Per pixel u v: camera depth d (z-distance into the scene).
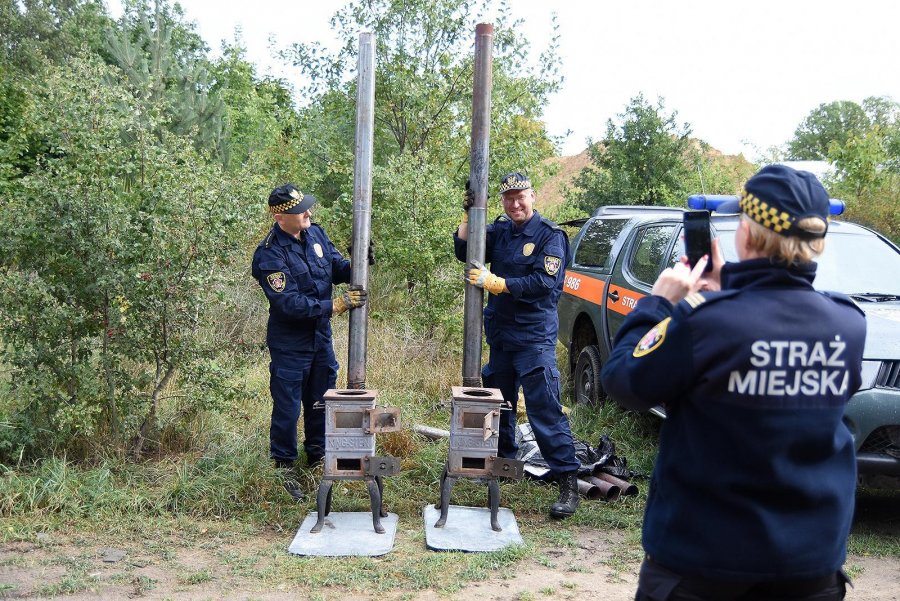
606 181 14.20
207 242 4.98
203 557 3.95
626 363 1.86
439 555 3.97
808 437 1.75
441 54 10.05
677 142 14.14
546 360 4.70
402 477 5.12
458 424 4.28
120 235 4.90
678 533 1.82
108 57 14.07
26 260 5.00
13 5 24.75
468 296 4.50
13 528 4.07
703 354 1.74
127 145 5.29
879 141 12.23
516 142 10.09
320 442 5.06
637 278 6.29
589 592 3.63
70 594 3.45
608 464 5.29
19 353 4.86
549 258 4.53
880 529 4.59
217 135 13.05
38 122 4.98
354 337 4.44
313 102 10.72
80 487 4.48
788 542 1.72
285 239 4.70
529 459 5.38
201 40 22.33
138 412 5.10
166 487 4.64
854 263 5.39
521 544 4.14
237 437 5.28
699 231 2.00
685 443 1.83
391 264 7.91
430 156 10.09
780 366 1.73
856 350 1.81
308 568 3.82
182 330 5.10
